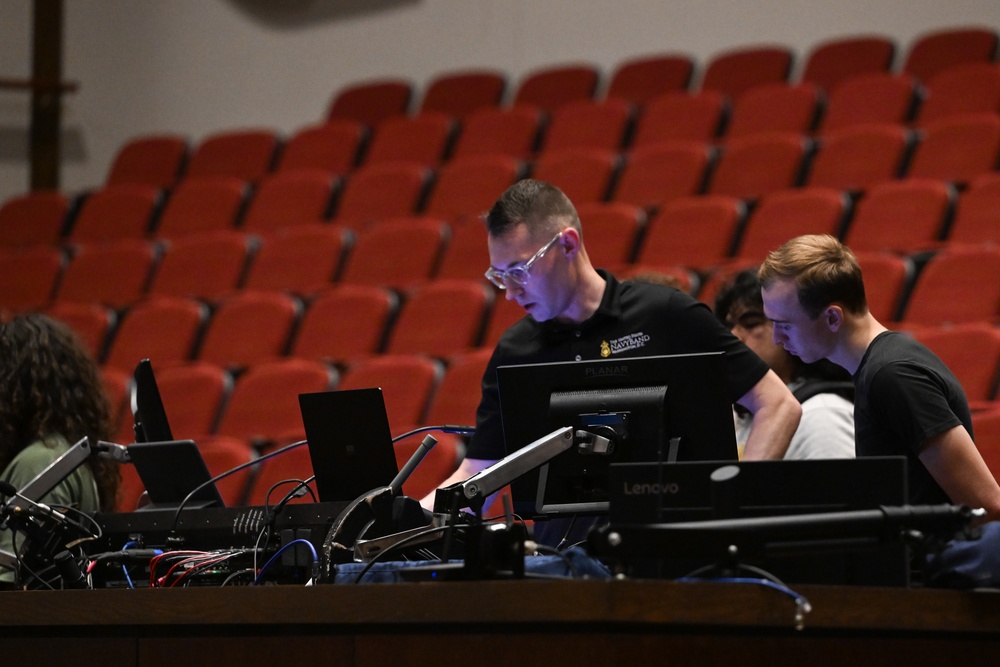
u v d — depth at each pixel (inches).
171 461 304.0
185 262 880.9
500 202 319.6
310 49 1156.5
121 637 248.8
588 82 1017.5
